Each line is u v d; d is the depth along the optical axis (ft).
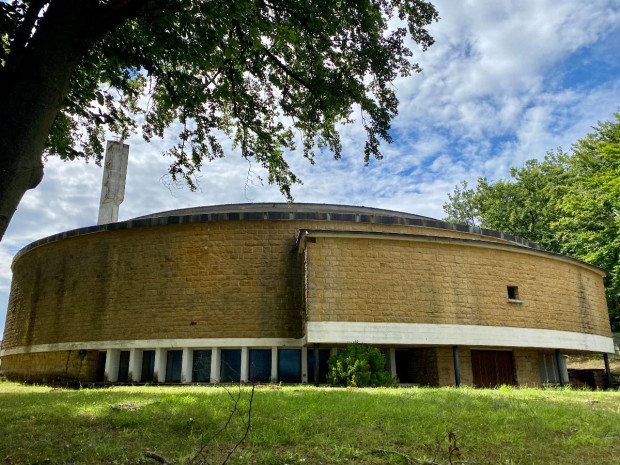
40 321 63.72
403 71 36.29
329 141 41.81
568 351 63.05
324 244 49.11
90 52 32.68
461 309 51.03
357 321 47.32
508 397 31.17
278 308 53.26
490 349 57.26
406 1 33.63
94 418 23.32
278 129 42.42
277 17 33.94
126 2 23.30
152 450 19.04
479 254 54.08
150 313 55.31
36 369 64.13
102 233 60.75
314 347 48.16
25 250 70.33
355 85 35.99
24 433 20.89
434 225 60.08
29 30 23.70
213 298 54.13
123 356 57.16
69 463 17.72
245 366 52.31
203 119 40.06
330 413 24.32
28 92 19.97
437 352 53.06
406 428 22.13
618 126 109.40
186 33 31.01
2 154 18.86
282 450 19.34
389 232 54.29
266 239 55.62
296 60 38.45
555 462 18.99
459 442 20.49
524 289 55.77
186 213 73.77
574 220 105.60
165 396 30.22
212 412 23.95
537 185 136.67
